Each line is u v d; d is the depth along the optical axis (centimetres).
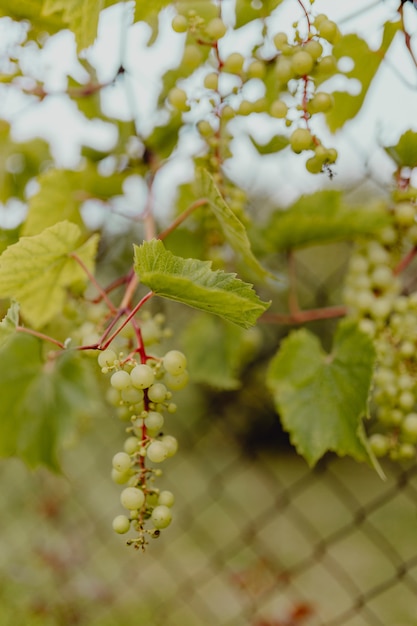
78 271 82
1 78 92
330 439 81
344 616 105
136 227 109
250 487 309
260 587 134
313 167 74
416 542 249
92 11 76
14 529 211
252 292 66
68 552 156
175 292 66
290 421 83
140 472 69
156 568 216
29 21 89
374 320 84
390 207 86
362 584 212
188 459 261
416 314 82
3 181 106
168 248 97
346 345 82
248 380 129
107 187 96
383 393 82
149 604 177
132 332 79
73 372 93
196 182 81
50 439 93
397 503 281
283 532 271
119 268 110
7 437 92
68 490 183
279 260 104
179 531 257
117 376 67
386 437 82
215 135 81
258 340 109
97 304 88
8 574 158
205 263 67
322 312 96
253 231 96
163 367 70
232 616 178
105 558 210
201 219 94
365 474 305
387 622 180
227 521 276
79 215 97
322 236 92
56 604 148
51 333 91
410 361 81
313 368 83
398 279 86
